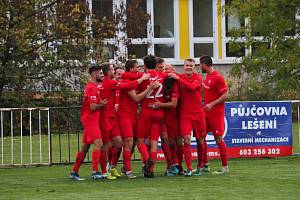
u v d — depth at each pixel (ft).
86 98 99.14
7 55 180.14
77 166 101.50
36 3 177.68
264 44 171.53
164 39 234.17
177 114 103.40
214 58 234.79
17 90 184.34
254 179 98.17
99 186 93.66
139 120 101.40
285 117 127.24
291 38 168.86
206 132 104.94
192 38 235.81
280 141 127.13
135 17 190.80
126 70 101.30
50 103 186.60
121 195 85.35
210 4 236.63
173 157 104.27
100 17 196.65
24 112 148.46
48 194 87.51
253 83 195.72
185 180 97.96
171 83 100.53
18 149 145.48
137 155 132.98
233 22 234.17
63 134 154.81
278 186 91.25
